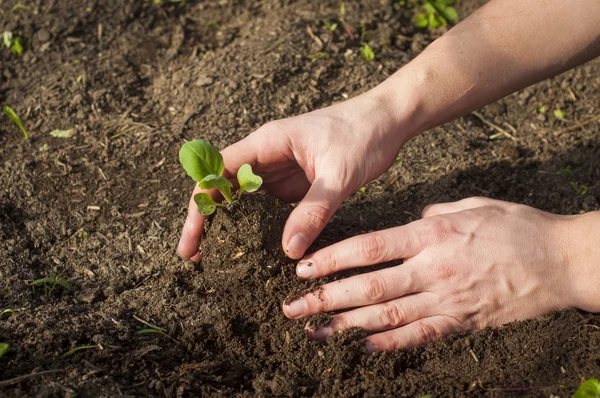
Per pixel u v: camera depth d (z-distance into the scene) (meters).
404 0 1.05
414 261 0.70
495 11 0.75
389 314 0.70
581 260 0.69
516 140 0.91
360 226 0.81
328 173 0.72
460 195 0.85
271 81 0.94
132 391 0.67
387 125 0.73
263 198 0.73
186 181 0.86
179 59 0.99
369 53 0.97
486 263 0.69
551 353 0.69
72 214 0.83
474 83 0.74
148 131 0.90
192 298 0.75
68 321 0.72
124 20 1.02
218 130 0.90
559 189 0.86
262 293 0.73
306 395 0.69
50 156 0.88
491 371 0.69
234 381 0.70
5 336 0.70
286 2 1.05
